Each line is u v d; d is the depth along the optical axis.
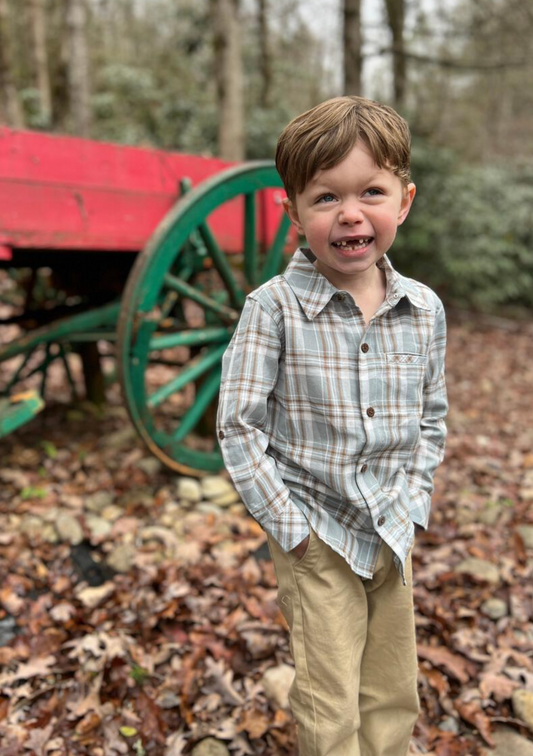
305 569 1.32
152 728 1.83
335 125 1.12
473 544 2.86
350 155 1.13
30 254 3.43
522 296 10.49
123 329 2.79
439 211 9.16
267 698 1.95
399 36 10.01
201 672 2.04
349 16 7.35
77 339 3.46
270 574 2.57
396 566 1.33
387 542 1.30
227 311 3.24
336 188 1.15
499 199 10.39
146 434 3.02
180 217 2.83
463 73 16.45
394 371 1.29
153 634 2.20
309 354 1.25
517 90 21.41
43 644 2.13
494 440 4.46
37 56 12.13
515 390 6.14
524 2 8.62
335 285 1.30
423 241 8.78
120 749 1.78
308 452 1.30
